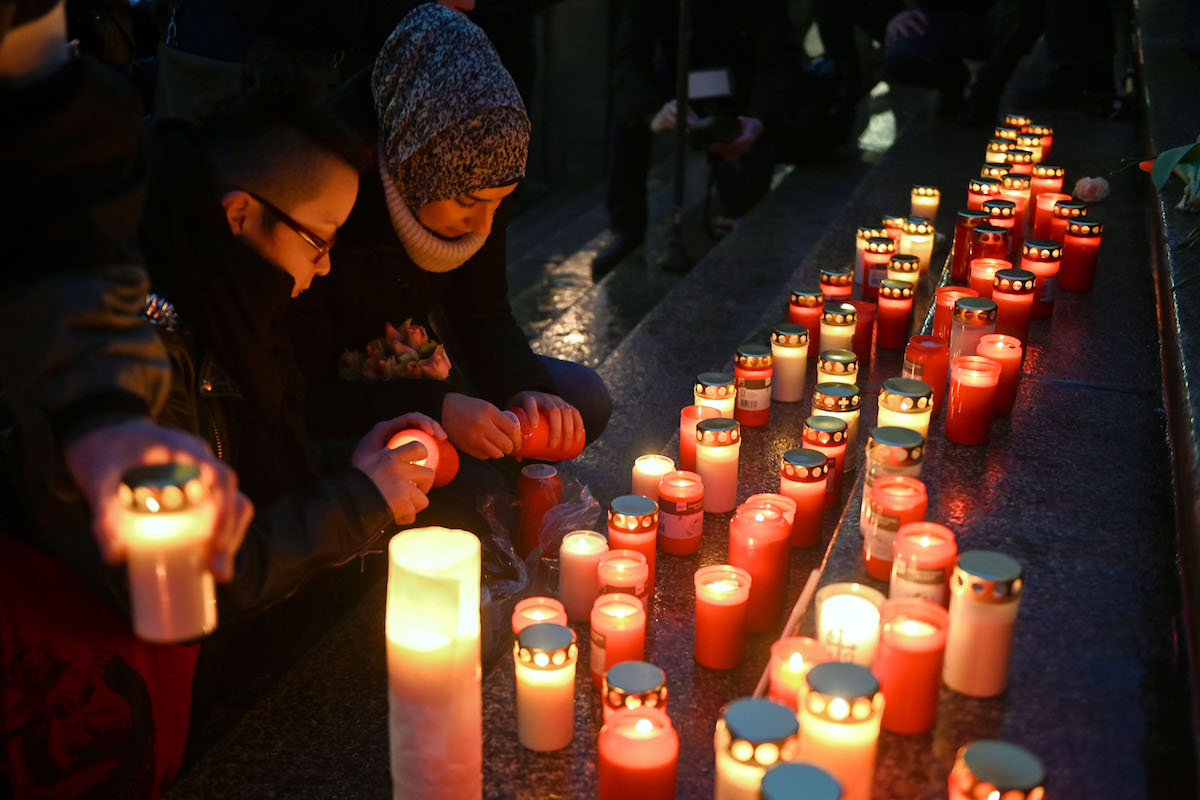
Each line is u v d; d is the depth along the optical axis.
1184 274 2.85
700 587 1.99
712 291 4.72
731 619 1.98
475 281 2.83
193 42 2.91
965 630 1.63
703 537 2.47
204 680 2.12
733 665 2.01
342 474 2.01
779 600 2.14
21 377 1.24
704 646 2.00
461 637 1.53
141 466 1.14
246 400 1.95
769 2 5.78
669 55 5.88
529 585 2.46
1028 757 1.38
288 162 1.91
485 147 2.26
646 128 5.74
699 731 1.85
